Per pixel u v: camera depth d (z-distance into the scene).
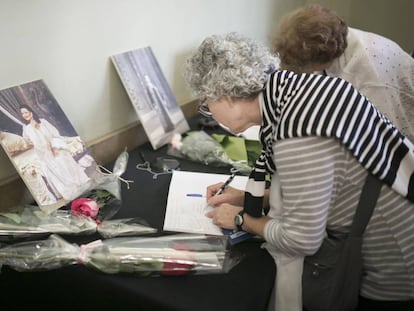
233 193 1.18
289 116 0.81
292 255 0.93
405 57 1.58
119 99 1.51
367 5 2.97
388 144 0.90
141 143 1.64
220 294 0.85
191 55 0.97
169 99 1.65
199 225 1.07
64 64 1.25
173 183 1.29
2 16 1.03
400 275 0.96
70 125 1.22
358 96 0.86
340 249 0.93
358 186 0.88
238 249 0.99
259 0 2.27
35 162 1.07
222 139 1.59
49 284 0.95
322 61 1.30
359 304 1.06
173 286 0.87
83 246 0.95
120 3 1.39
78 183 1.16
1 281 1.00
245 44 0.91
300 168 0.80
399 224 0.91
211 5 1.88
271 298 0.97
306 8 1.32
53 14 1.17
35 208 1.10
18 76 1.12
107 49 1.40
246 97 0.91
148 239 0.99
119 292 0.87
